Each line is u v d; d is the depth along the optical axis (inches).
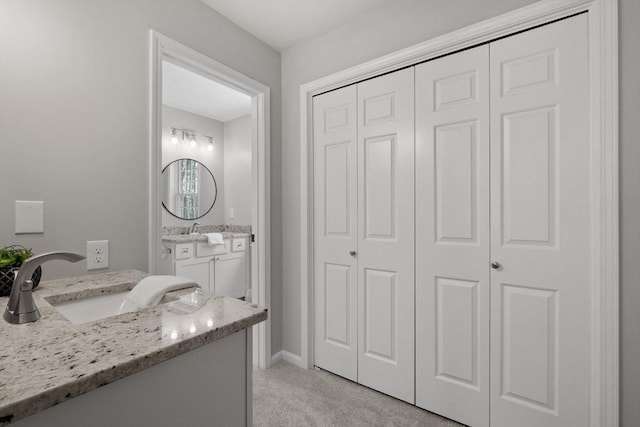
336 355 80.6
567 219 51.5
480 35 58.2
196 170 160.7
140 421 24.5
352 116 77.3
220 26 73.5
